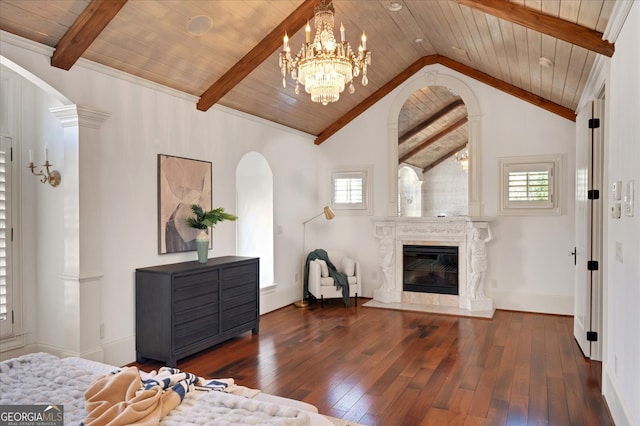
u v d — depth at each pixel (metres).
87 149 3.66
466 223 6.19
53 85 3.41
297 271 6.78
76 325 3.61
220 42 4.20
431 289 6.48
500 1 3.39
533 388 3.42
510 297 6.12
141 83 4.18
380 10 4.77
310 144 7.16
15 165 3.92
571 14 3.03
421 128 6.77
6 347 3.82
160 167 4.36
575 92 4.79
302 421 1.73
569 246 5.82
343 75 3.26
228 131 5.36
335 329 5.18
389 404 3.14
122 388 1.86
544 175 5.94
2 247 3.79
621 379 2.75
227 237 5.34
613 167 3.01
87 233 3.66
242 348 4.47
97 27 3.24
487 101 6.24
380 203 6.96
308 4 4.25
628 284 2.55
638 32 2.29
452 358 4.12
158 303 3.93
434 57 6.48
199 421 1.70
